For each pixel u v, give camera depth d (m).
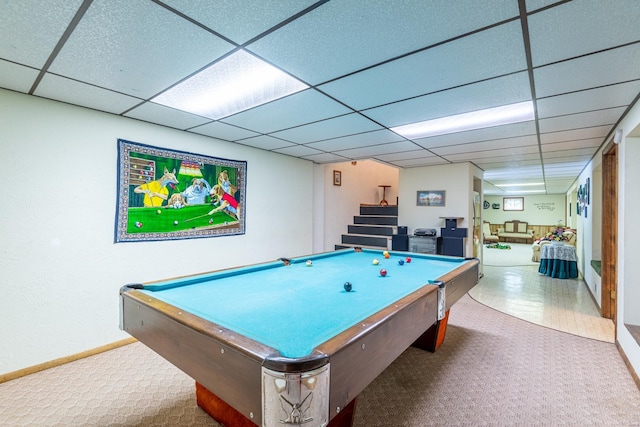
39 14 1.28
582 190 5.73
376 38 1.45
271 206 4.11
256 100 2.26
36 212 2.28
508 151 4.00
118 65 1.74
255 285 2.08
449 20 1.31
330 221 5.70
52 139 2.33
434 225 5.22
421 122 2.76
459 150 3.96
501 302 4.20
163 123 2.87
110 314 2.66
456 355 2.61
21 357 2.24
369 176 6.88
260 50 1.57
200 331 1.22
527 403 1.94
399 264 2.87
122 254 2.71
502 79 1.87
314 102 2.29
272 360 0.94
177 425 1.74
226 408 1.70
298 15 1.28
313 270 2.59
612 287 3.51
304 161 4.64
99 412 1.85
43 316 2.33
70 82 1.98
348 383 1.08
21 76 1.90
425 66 1.72
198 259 3.27
